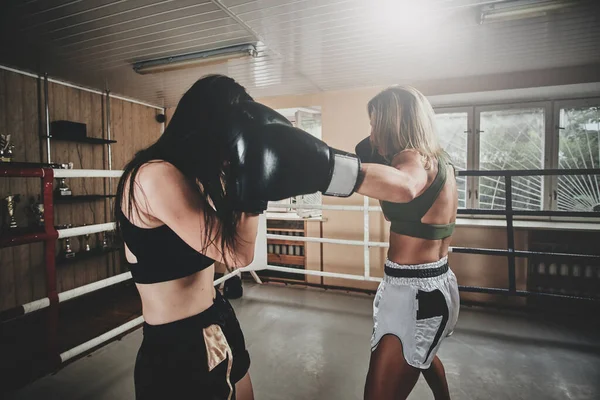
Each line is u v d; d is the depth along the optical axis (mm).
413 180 829
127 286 4043
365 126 3748
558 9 1965
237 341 1005
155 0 1899
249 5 1956
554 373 2160
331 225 3857
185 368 827
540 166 3439
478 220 3545
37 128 3299
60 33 2340
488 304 3307
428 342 1124
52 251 1944
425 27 2260
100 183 3924
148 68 2977
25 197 3219
